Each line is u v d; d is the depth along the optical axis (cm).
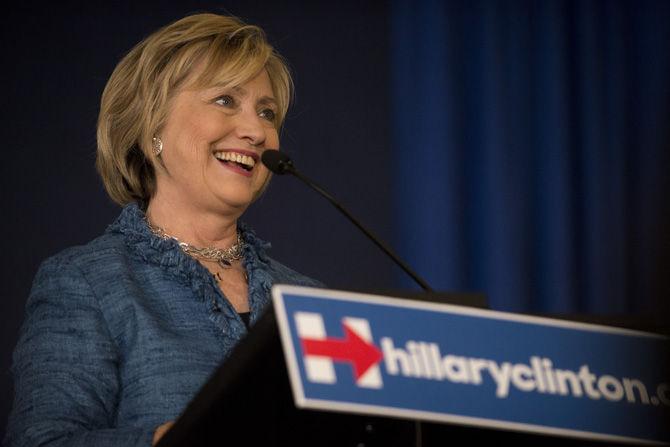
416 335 414
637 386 450
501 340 430
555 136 1374
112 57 1325
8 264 1277
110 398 679
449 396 411
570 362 441
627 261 1379
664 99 1400
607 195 1387
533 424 423
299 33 1367
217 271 796
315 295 405
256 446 480
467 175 1365
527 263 1355
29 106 1301
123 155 812
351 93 1366
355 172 1357
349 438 496
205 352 712
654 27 1411
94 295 715
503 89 1370
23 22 1309
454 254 1345
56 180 1298
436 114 1361
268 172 819
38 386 662
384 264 1347
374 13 1378
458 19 1377
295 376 388
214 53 796
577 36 1405
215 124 787
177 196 802
